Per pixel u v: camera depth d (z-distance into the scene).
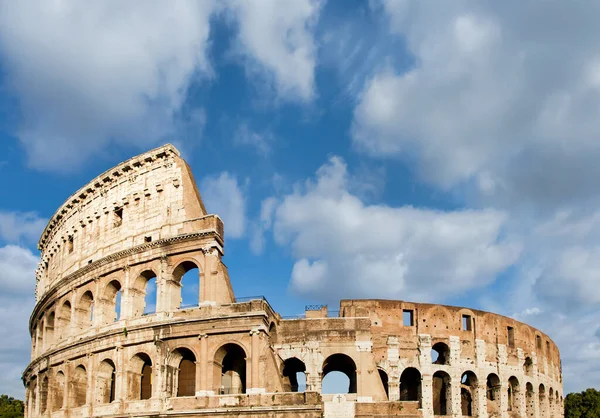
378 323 104.31
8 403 176.62
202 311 85.69
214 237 88.56
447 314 108.62
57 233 116.25
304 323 94.69
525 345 118.81
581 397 163.88
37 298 128.25
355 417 85.00
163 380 84.31
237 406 80.19
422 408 101.50
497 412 109.88
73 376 96.56
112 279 96.25
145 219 95.88
